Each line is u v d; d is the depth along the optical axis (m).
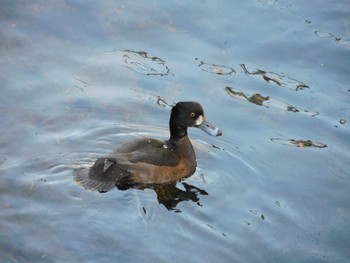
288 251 12.16
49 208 12.43
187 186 13.55
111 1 17.94
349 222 12.91
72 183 13.04
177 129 14.18
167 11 17.84
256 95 15.84
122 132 14.66
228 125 15.10
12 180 13.02
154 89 15.77
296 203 13.26
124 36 17.05
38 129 14.44
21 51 16.33
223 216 12.77
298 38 17.39
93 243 11.80
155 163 13.48
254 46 17.08
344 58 16.92
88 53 16.50
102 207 12.58
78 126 14.65
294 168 14.12
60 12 17.47
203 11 17.95
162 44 16.91
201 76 16.17
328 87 16.17
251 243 12.22
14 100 15.07
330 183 13.80
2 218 12.12
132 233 12.09
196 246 11.98
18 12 17.33
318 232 12.64
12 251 11.49
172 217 12.55
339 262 12.03
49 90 15.43
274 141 14.77
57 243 11.73
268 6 18.31
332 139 14.91
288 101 15.77
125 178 13.26
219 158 14.34
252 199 13.27
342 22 17.94
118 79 15.94
